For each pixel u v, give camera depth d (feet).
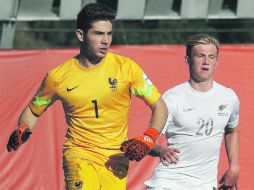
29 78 101.04
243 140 97.91
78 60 62.80
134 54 101.45
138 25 217.97
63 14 108.37
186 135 68.39
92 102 62.18
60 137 98.53
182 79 100.94
